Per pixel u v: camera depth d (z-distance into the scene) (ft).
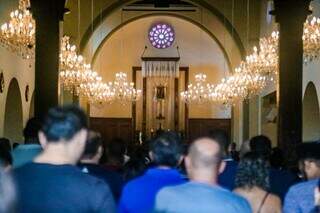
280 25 47.78
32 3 46.60
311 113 68.28
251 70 73.10
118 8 90.79
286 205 13.93
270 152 19.81
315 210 11.28
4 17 55.16
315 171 15.31
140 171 18.88
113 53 115.03
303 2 47.29
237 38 92.48
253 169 13.82
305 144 15.71
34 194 9.19
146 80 115.34
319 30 53.06
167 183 13.24
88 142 16.31
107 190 9.55
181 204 10.40
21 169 9.47
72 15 89.76
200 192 10.44
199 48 115.55
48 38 46.55
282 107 47.26
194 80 115.55
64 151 9.64
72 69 71.10
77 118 9.68
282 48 47.52
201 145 10.80
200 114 115.55
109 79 114.62
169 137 13.75
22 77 65.72
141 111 115.34
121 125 114.62
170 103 115.44
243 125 93.30
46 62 46.44
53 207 9.16
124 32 114.32
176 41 115.44
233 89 84.58
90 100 89.04
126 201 13.37
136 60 115.24
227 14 92.48
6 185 5.88
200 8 100.73
